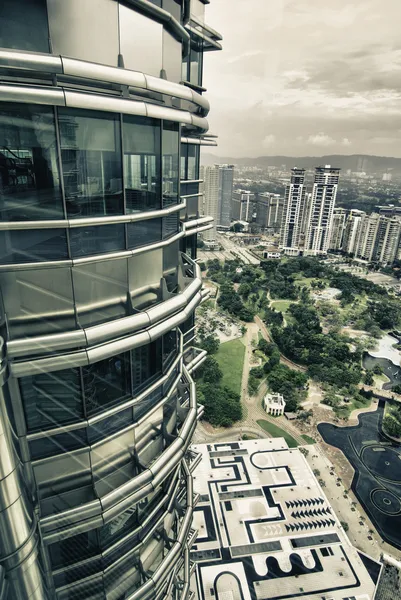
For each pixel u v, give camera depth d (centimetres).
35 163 720
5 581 788
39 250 762
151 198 970
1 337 742
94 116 772
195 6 2033
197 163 2444
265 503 5009
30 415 817
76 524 923
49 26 725
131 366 977
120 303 939
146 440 1130
